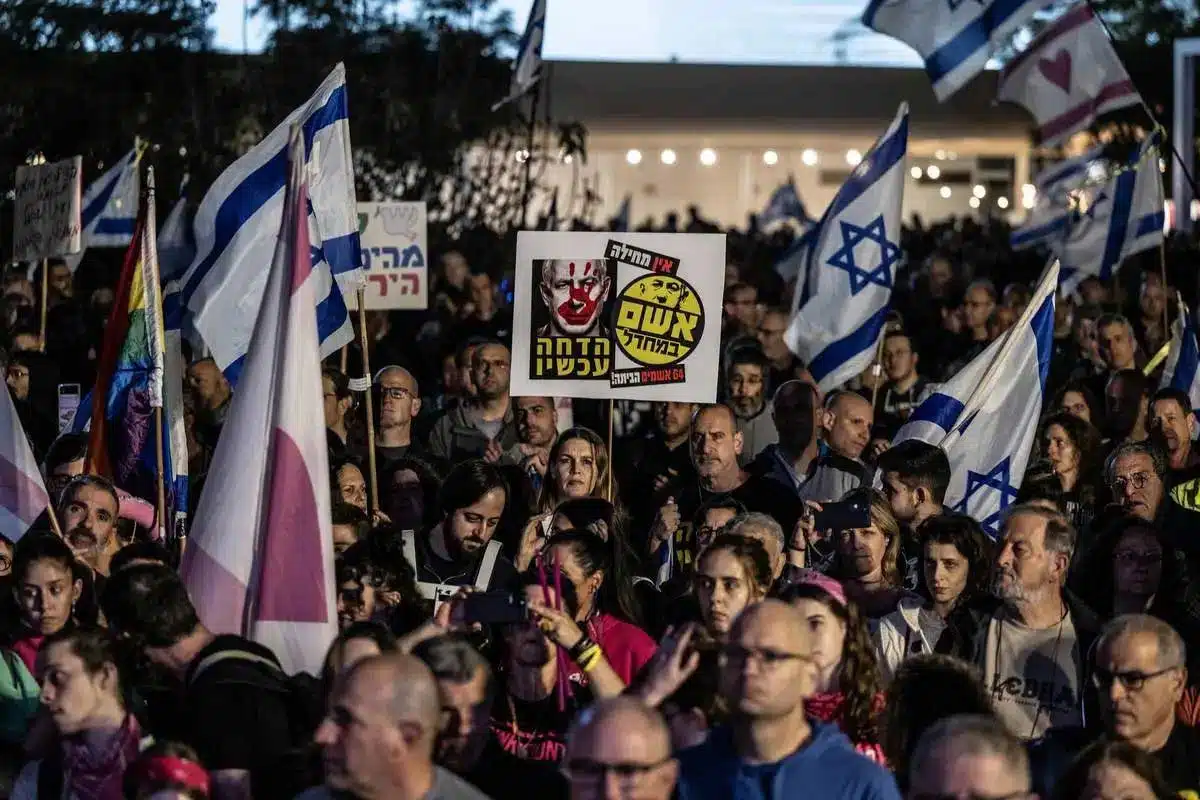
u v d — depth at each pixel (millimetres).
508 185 29859
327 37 28625
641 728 5672
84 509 9602
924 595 9281
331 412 13211
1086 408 13406
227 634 7340
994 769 5645
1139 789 6191
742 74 48656
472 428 13820
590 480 10906
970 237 34906
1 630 8766
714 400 11000
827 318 13836
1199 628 8898
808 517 9250
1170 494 10727
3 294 20641
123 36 28125
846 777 6129
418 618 8711
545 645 7805
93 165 27344
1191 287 23406
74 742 6988
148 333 10352
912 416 11508
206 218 10594
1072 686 8258
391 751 5770
